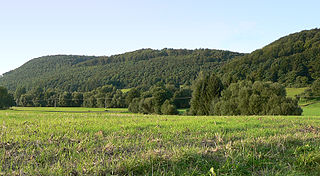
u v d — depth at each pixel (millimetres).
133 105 78438
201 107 57094
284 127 10930
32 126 10227
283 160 6383
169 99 72688
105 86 105812
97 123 11680
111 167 5164
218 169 5398
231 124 11648
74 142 7172
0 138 7281
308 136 8594
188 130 9727
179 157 5887
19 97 111062
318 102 69250
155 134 8828
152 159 5633
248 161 6125
